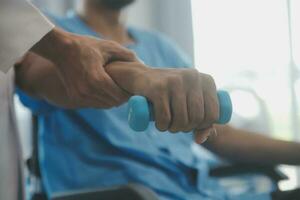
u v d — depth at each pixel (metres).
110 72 0.48
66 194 0.89
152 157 1.17
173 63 1.36
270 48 1.90
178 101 0.40
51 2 1.90
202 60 1.96
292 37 1.87
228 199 1.16
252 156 1.15
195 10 1.98
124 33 1.34
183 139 1.27
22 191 0.62
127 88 0.46
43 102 0.98
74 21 1.28
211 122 0.41
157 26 2.01
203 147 1.24
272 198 1.02
